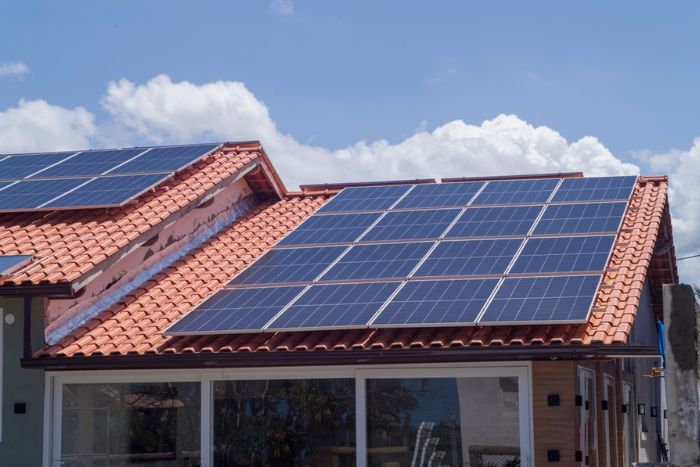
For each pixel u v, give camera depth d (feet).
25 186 64.49
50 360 49.85
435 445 46.44
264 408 49.65
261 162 71.31
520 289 46.96
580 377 48.03
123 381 51.62
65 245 55.67
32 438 51.67
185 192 63.93
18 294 50.14
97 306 56.13
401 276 50.72
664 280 76.95
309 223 62.34
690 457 33.68
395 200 64.64
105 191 61.93
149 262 60.75
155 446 50.98
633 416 68.08
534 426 44.91
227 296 52.37
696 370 34.09
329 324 46.16
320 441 48.49
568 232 53.88
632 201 62.80
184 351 48.14
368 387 47.96
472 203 61.67
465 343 45.06
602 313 46.73
